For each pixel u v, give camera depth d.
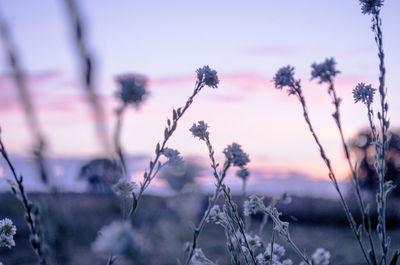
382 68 2.15
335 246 8.66
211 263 2.21
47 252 1.69
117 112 1.36
